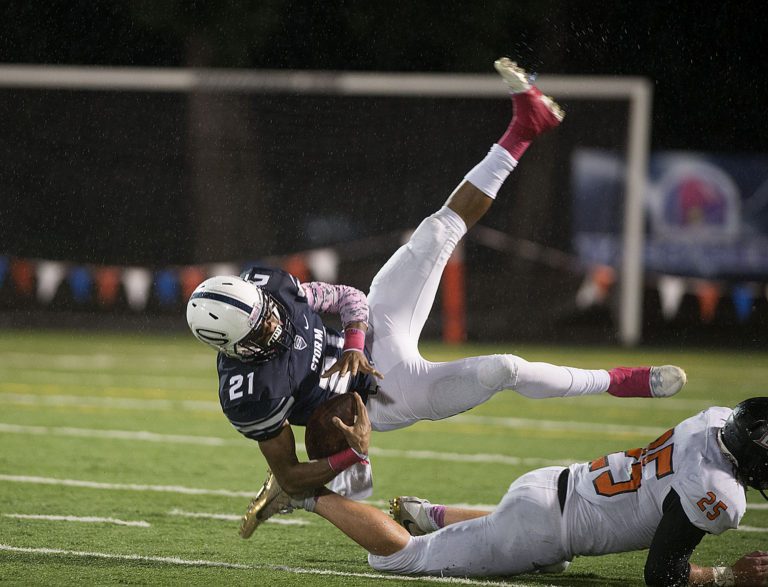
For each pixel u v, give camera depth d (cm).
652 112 6000
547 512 1368
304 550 1571
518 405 3281
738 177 5281
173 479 2084
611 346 5238
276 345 1354
